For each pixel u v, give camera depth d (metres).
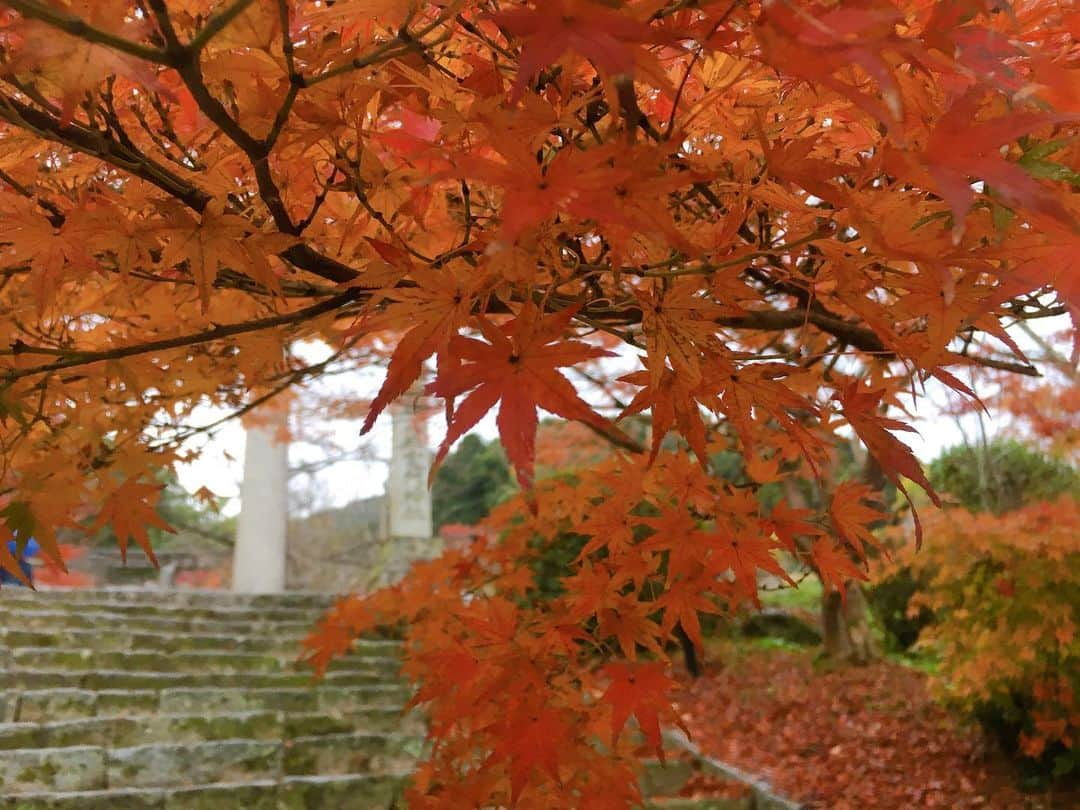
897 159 0.68
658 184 0.69
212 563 11.16
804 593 7.57
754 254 0.86
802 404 0.96
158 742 3.22
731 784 3.39
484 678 1.36
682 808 3.15
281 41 0.84
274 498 7.00
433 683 1.44
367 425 0.78
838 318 1.62
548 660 1.38
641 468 1.43
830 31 0.55
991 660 3.47
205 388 1.61
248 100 0.86
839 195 0.76
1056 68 0.70
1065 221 0.60
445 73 0.95
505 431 0.72
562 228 0.84
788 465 4.00
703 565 1.36
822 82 0.63
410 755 3.27
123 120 1.14
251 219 1.15
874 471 3.32
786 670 5.44
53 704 3.35
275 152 0.99
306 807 2.86
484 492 13.56
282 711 3.63
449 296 0.83
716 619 6.24
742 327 1.52
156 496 1.29
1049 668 3.49
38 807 2.61
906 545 4.58
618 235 0.75
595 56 0.58
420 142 0.87
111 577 10.20
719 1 0.68
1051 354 3.32
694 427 0.96
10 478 1.24
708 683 5.17
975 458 5.26
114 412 1.56
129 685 3.73
